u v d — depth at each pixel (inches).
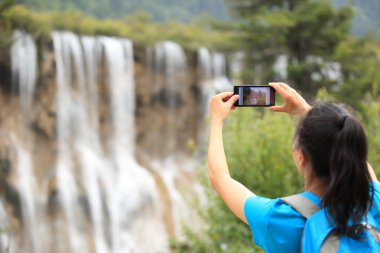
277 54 1256.2
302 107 114.0
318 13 1135.0
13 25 1055.0
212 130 108.4
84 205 1106.7
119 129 1207.6
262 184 377.4
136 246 1118.4
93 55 1162.6
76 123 1141.7
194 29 1387.8
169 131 1283.2
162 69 1263.5
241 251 355.3
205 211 423.5
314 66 1166.3
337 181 88.2
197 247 418.3
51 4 1907.0
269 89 115.6
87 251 1081.4
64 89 1123.3
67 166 1121.4
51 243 1055.6
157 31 1316.4
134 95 1230.3
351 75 1179.9
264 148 382.3
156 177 1218.6
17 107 1064.2
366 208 89.7
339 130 89.7
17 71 1056.2
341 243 87.3
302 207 90.4
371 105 406.9
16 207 1027.3
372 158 356.2
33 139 1087.6
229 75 1339.8
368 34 1205.1
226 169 102.2
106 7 2171.5
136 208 1152.2
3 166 1030.4
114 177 1175.6
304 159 94.2
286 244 89.8
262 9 1238.3
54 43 1099.9
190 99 1301.7
